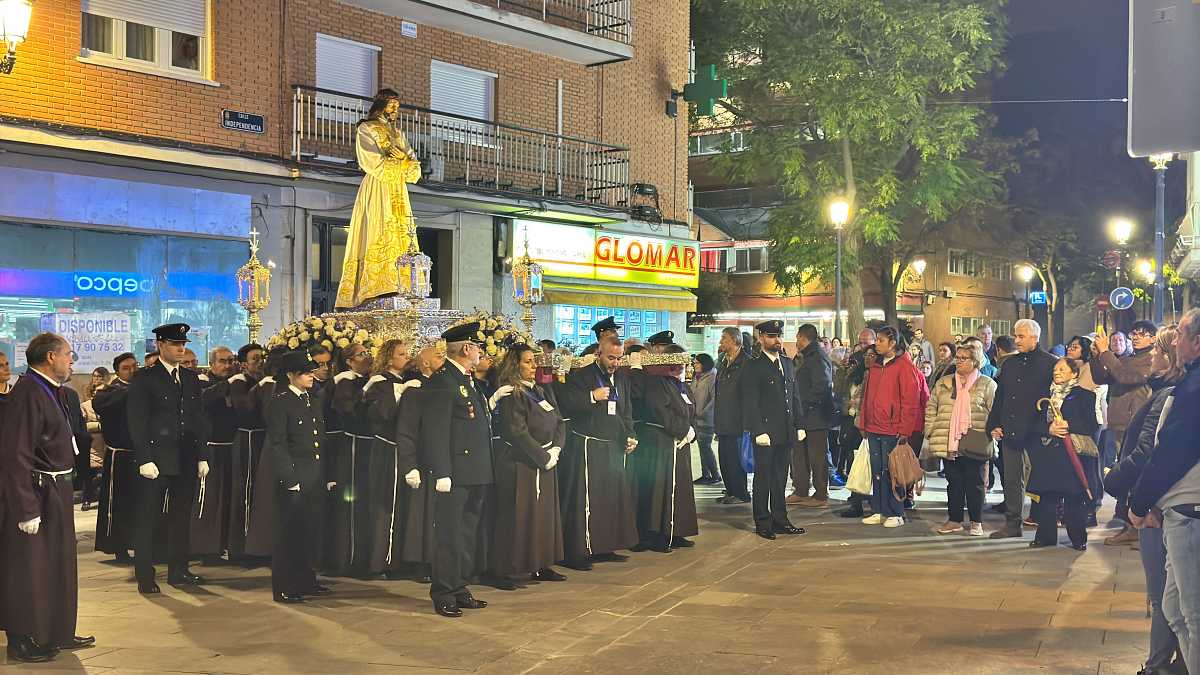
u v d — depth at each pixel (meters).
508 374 9.54
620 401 10.73
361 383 10.17
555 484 9.80
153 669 6.90
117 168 16.95
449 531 8.48
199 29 17.81
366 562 9.93
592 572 10.16
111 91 16.61
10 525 7.17
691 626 7.91
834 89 30.12
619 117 25.50
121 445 10.44
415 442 8.55
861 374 15.55
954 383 12.05
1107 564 10.19
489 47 22.59
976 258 51.16
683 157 27.11
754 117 34.25
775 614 8.26
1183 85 4.15
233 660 7.10
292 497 8.99
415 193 20.36
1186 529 5.34
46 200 16.12
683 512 11.34
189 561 10.73
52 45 15.96
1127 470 6.09
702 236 48.69
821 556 10.80
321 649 7.36
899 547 11.28
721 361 15.04
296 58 19.03
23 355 16.05
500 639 7.61
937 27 29.47
